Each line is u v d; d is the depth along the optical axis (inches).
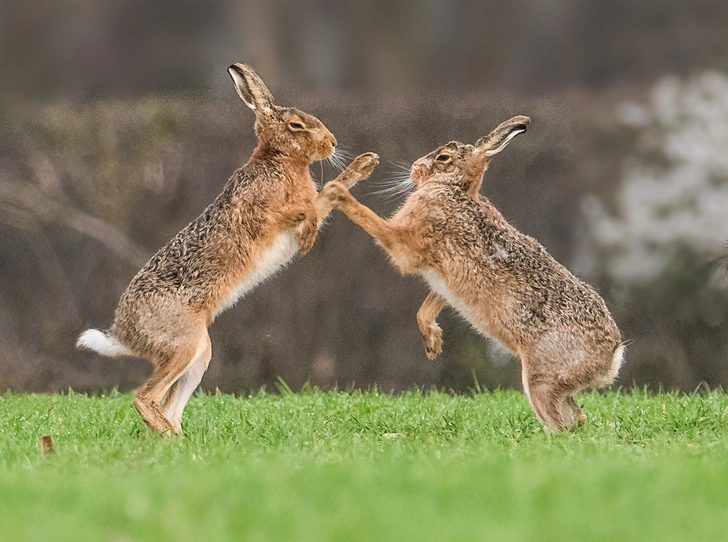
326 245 950.4
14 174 983.6
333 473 414.9
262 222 591.5
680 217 1010.7
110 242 971.9
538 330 567.5
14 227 983.0
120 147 971.9
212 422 605.0
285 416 627.8
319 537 337.1
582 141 994.7
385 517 357.4
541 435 548.4
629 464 437.1
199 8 1330.0
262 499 376.8
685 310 1003.3
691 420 593.0
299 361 949.2
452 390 859.4
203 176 958.4
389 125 940.6
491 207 609.0
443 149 617.6
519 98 990.4
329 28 1337.4
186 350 567.2
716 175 1024.9
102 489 391.5
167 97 994.7
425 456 471.8
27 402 719.7
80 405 686.5
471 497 382.0
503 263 580.4
